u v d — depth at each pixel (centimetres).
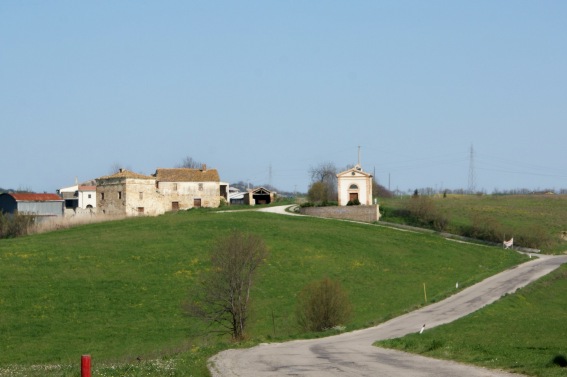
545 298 7738
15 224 11519
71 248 9406
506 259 10894
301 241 10594
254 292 7800
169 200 15938
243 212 13850
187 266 8694
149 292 7556
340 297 5869
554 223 14100
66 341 5847
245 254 5862
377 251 10512
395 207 14425
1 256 8825
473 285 8538
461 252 11106
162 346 5481
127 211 13862
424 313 6650
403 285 8638
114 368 3100
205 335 5953
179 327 6359
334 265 9406
